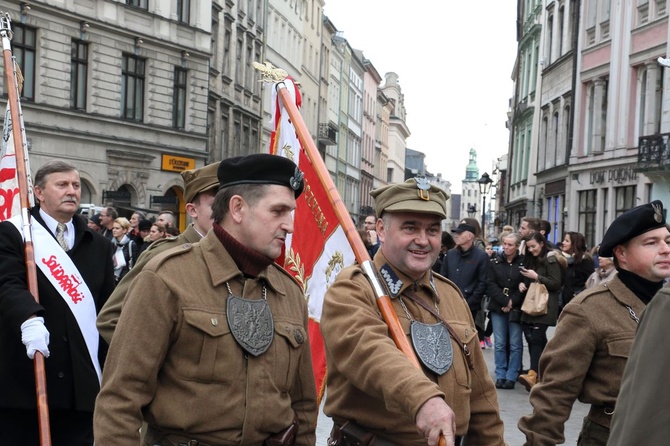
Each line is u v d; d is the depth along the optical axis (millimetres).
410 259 4090
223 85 41781
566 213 32312
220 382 3572
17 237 5719
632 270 4547
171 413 3533
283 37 54938
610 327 4469
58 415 5668
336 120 75312
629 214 4512
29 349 5184
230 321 3617
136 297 3562
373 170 99625
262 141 50344
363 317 3863
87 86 31719
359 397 3979
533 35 42406
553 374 4531
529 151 43438
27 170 6055
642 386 2572
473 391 4195
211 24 38969
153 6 34500
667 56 24750
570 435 9078
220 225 3773
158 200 33844
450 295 4312
